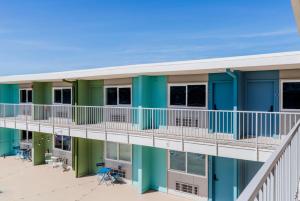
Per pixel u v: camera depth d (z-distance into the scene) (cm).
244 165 1179
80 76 1548
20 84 2219
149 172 1467
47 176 1733
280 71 1083
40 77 1780
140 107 1396
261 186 191
